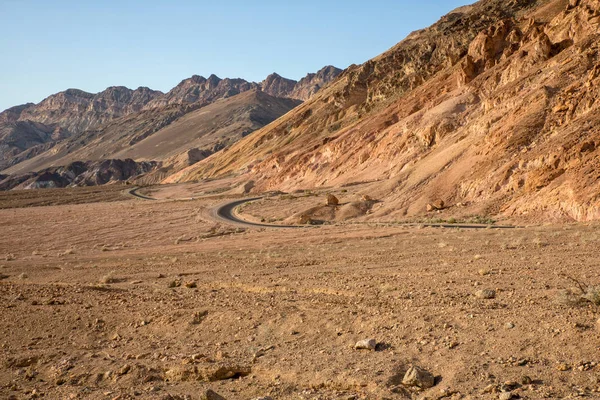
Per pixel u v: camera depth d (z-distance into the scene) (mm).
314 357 9977
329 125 177750
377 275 18531
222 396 8641
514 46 99812
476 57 108500
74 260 42469
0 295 18984
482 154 64062
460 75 107312
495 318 10398
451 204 60656
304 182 129750
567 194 43938
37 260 45781
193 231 70312
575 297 10812
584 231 29047
